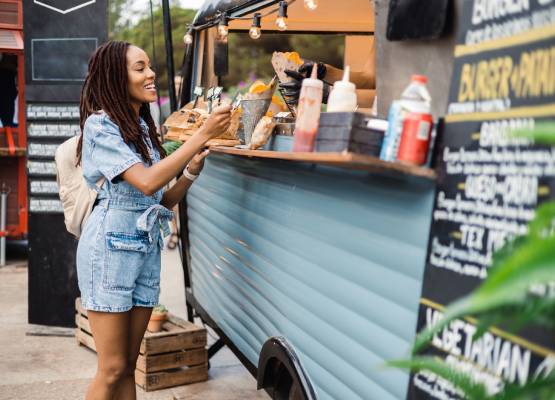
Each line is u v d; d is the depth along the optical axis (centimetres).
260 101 319
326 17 488
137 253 306
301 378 259
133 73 306
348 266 222
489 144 156
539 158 141
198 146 289
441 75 184
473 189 160
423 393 177
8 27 792
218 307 402
